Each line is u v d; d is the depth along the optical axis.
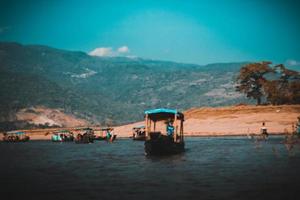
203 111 127.19
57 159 49.22
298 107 115.12
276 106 119.12
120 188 26.03
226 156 44.94
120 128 139.00
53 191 25.58
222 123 109.00
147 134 49.91
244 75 159.75
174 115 52.53
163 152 48.22
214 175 30.25
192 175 30.67
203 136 96.25
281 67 155.38
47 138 159.00
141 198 22.73
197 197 22.50
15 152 67.38
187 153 50.62
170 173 32.25
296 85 145.00
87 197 23.45
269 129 93.38
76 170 36.47
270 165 35.03
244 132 94.12
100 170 35.94
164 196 23.08
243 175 29.69
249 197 22.11
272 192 23.22
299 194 22.56
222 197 22.28
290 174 29.41
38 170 37.19
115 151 61.12
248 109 120.25
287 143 58.22
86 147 76.81
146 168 36.22
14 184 28.61
